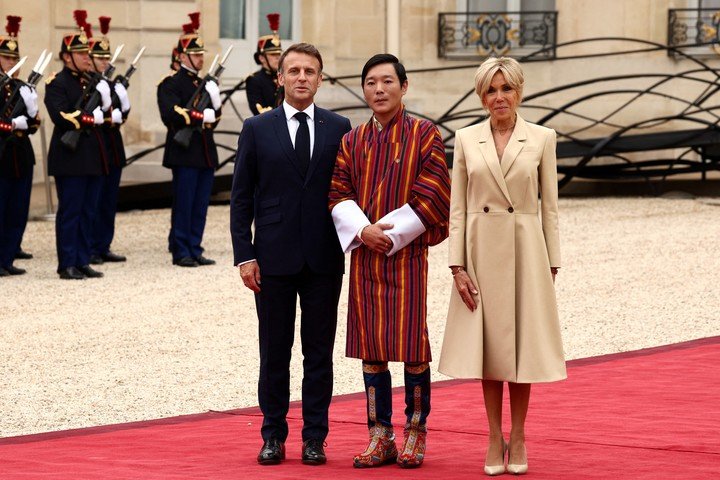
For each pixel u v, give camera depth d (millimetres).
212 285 22141
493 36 38062
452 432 12188
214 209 32906
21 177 23391
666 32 36969
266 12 37000
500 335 10531
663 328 17906
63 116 22938
